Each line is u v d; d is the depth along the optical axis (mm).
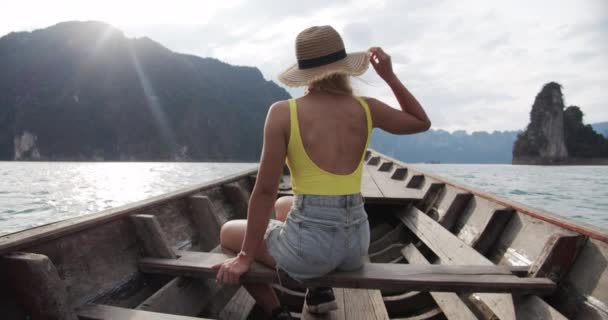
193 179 37125
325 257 1568
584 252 1965
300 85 1531
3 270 1447
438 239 3254
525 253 2463
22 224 12312
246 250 1657
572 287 1918
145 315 1615
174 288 2076
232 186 4207
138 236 2260
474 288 1834
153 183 31266
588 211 15797
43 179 34781
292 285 1746
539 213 2488
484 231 2863
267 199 1551
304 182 1541
